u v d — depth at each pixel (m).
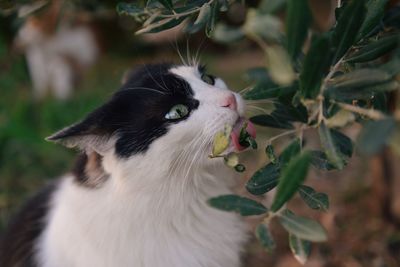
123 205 0.61
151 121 0.59
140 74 0.65
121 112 0.60
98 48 1.79
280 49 0.38
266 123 0.48
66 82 1.71
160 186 0.61
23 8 0.62
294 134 0.53
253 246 0.89
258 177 0.46
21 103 1.29
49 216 0.70
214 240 0.65
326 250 0.87
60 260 0.65
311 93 0.40
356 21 0.40
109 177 0.61
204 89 0.60
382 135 0.36
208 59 1.72
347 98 0.40
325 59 0.39
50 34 1.53
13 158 1.13
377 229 0.90
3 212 0.95
